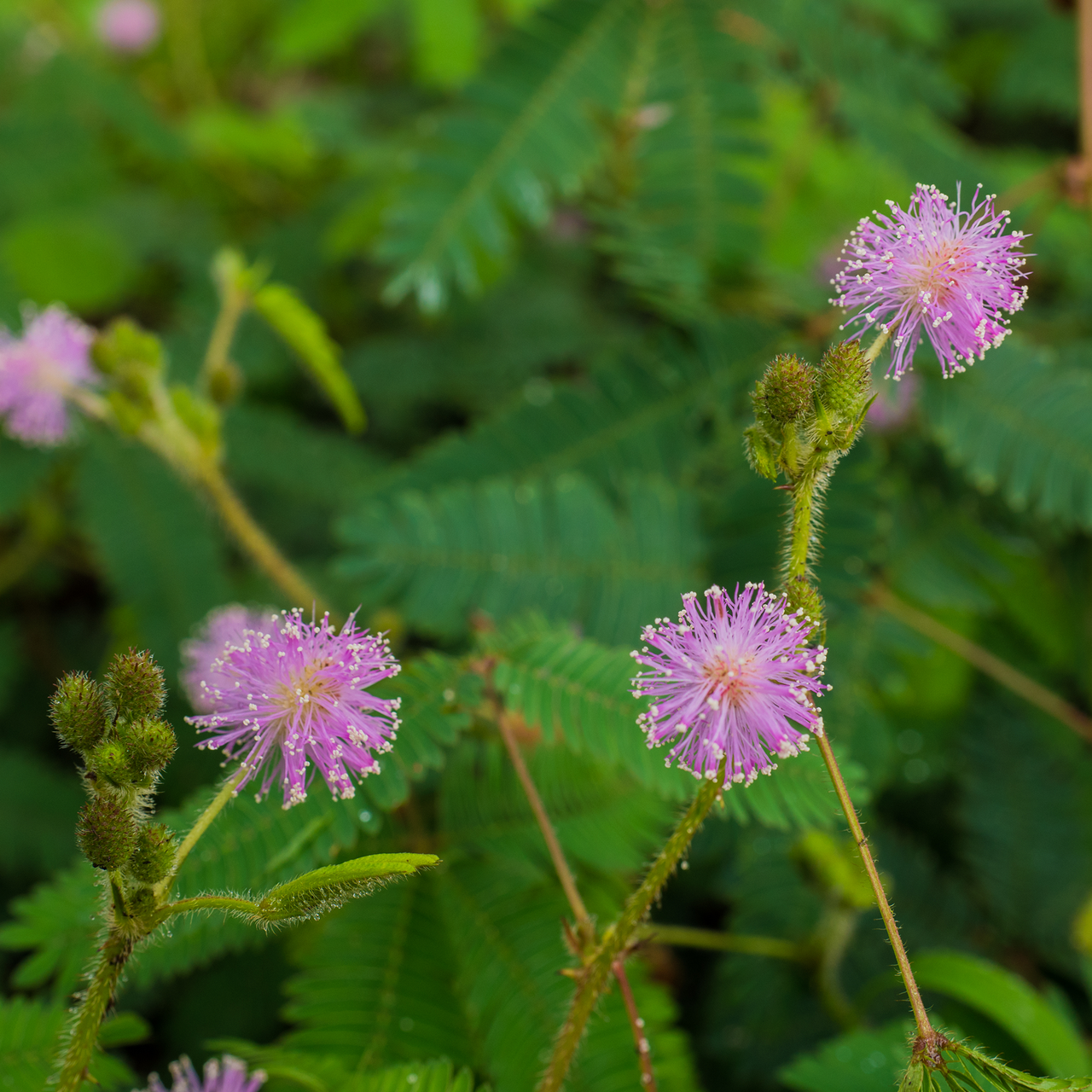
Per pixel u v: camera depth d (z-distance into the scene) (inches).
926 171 23.3
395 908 16.0
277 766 14.1
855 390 13.8
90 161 29.3
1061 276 25.0
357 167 29.5
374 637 14.1
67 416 18.8
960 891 19.0
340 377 17.9
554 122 19.5
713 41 20.8
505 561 17.4
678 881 19.8
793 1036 17.5
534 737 16.5
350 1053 15.5
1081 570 21.6
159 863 13.5
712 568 17.7
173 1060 18.1
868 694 18.5
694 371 19.3
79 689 13.7
